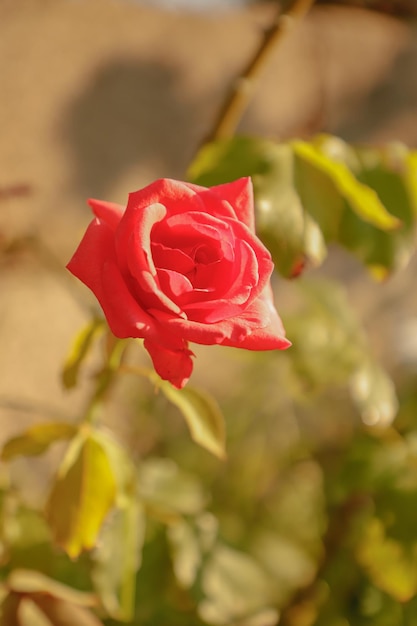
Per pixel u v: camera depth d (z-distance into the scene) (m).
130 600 0.78
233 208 0.65
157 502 0.88
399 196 0.82
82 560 0.84
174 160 1.21
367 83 1.34
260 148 0.78
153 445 1.34
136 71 1.14
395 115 1.39
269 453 1.37
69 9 1.08
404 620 0.93
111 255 0.63
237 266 0.62
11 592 0.79
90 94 1.10
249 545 1.17
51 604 0.80
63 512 0.73
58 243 1.02
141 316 0.61
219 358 1.39
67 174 1.10
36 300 1.11
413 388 1.31
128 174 1.17
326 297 0.97
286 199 0.77
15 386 1.11
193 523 0.88
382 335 1.54
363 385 0.92
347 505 0.95
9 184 1.01
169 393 0.74
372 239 0.80
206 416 0.75
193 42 1.18
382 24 1.35
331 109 1.31
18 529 0.82
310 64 1.27
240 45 1.22
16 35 1.03
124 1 1.14
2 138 1.03
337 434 1.40
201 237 0.62
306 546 1.23
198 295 0.61
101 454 0.74
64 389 0.75
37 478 1.15
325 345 0.94
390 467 0.90
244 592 0.87
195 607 0.86
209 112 1.22
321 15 1.29
